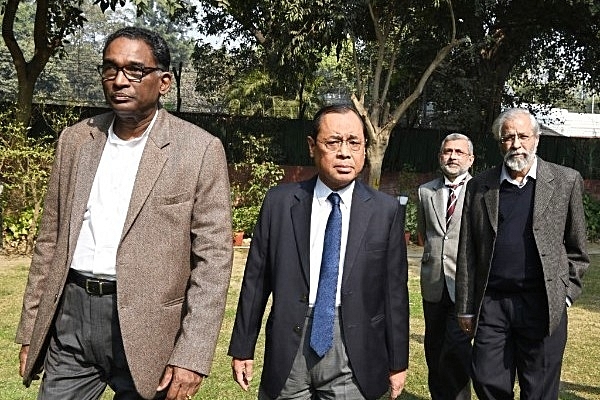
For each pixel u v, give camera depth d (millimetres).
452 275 4789
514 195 3971
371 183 14797
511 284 3924
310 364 3016
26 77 12328
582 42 17375
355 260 3008
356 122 3051
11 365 5762
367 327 3002
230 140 15727
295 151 16188
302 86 16156
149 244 2754
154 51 2773
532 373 3955
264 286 3201
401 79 17969
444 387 4859
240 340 3193
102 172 2855
